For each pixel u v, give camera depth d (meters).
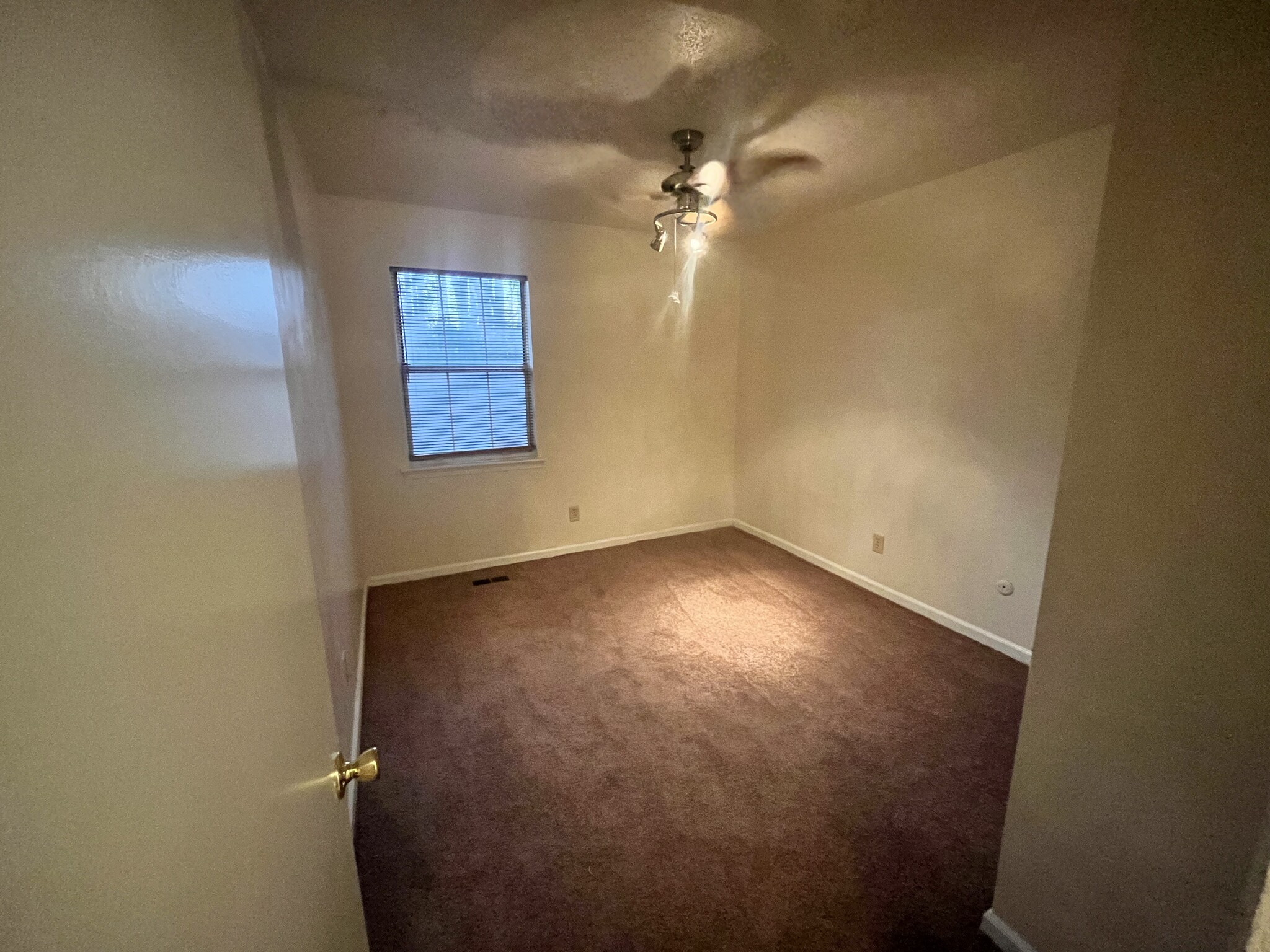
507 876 1.49
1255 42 0.75
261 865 0.51
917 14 1.44
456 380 3.41
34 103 0.27
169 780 0.37
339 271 2.96
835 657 2.57
